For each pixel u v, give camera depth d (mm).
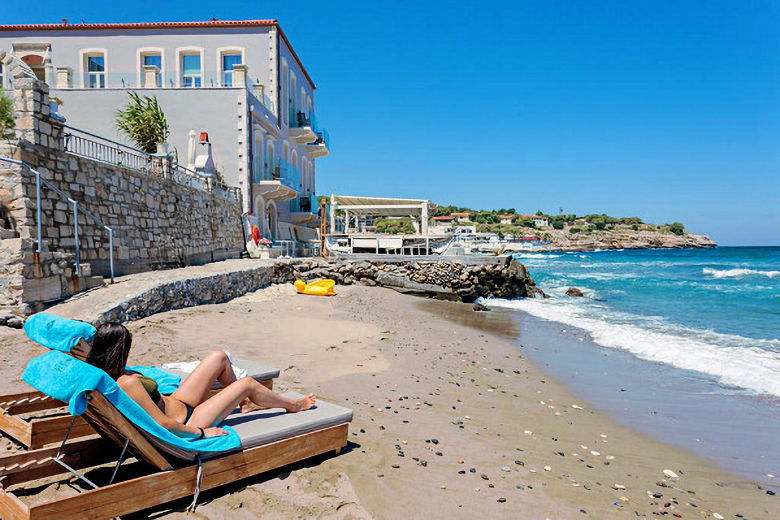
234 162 23344
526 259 84875
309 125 32656
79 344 3318
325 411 4484
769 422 6719
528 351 11188
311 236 36688
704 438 6125
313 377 7238
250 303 14766
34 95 10148
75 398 2809
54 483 3520
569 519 3840
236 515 3377
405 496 3893
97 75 23641
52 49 25953
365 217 36000
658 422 6668
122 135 23016
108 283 11031
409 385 7359
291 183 27734
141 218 14430
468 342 11758
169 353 7719
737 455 5633
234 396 3902
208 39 26484
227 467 3586
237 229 22969
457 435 5449
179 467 3432
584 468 4957
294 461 4055
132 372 3625
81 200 11594
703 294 25281
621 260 78438
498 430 5816
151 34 26172
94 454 3789
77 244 10023
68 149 12055
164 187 15922
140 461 3861
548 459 5086
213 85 23828
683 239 192000
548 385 8328
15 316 8109
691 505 4355
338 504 3639
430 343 11109
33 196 9914
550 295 25891
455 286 23406
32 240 8820
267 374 5160
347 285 22859
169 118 23359
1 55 10117
